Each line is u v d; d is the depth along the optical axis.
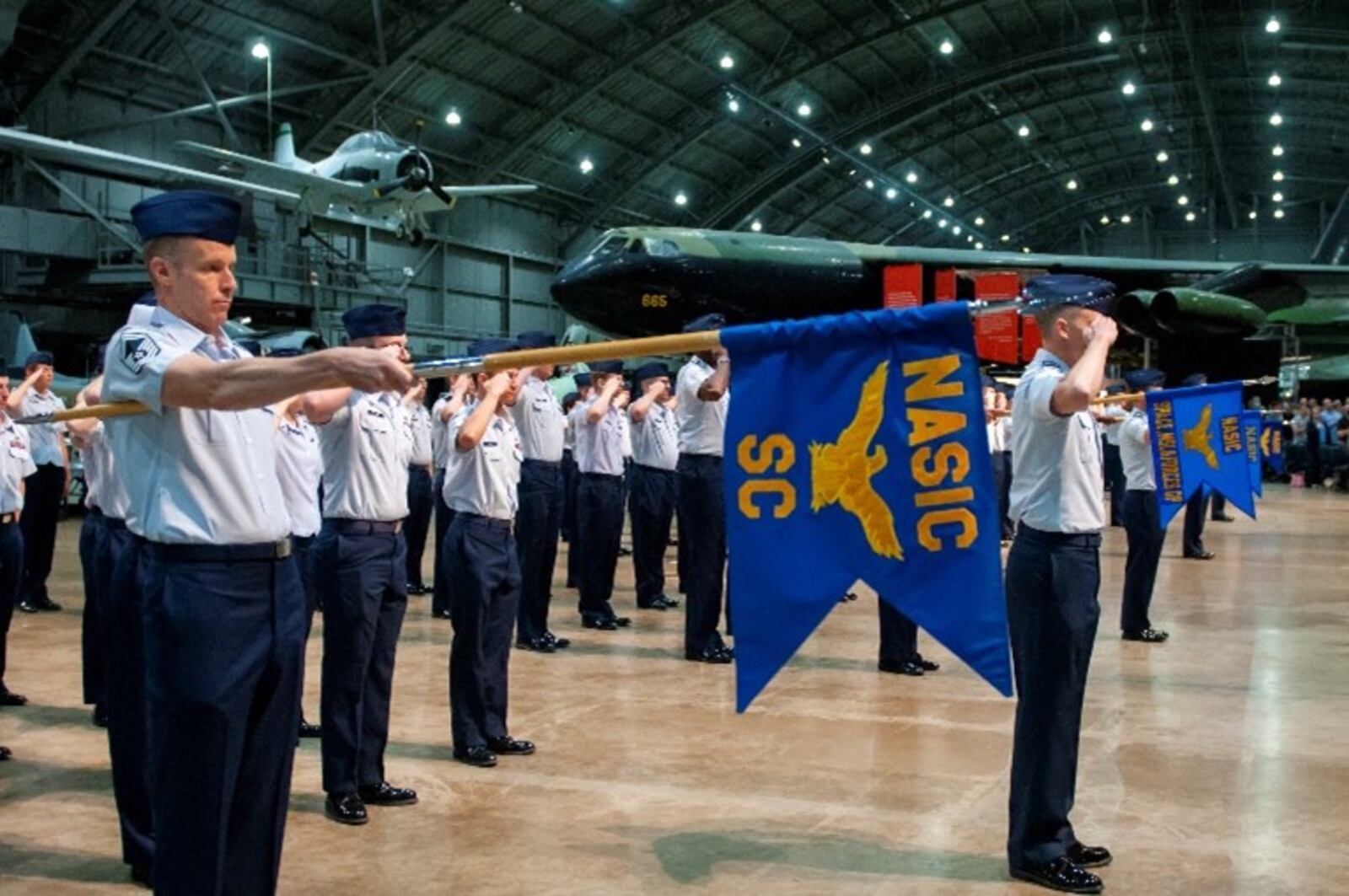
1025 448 4.09
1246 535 16.30
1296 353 21.22
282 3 24.20
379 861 4.18
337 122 27.25
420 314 31.56
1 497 6.25
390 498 4.80
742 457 3.08
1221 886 3.92
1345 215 23.64
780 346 3.07
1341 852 4.23
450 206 22.03
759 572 3.05
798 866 4.12
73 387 18.64
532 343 7.87
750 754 5.55
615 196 36.38
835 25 33.44
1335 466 26.53
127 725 4.06
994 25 35.09
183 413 2.91
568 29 28.91
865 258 15.04
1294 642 8.44
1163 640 8.46
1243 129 43.59
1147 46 35.91
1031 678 4.00
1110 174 49.88
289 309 24.88
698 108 34.88
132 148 24.75
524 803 4.82
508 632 5.57
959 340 2.96
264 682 3.03
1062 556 3.99
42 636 8.84
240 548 2.95
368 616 4.68
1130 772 5.23
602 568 9.20
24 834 4.56
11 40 19.77
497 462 5.44
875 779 5.14
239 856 3.00
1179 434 7.62
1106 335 3.96
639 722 6.16
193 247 2.96
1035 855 3.95
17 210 21.72
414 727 6.09
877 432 3.01
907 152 41.81
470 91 29.44
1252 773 5.22
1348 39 32.53
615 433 9.21
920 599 2.96
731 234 14.55
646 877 4.01
